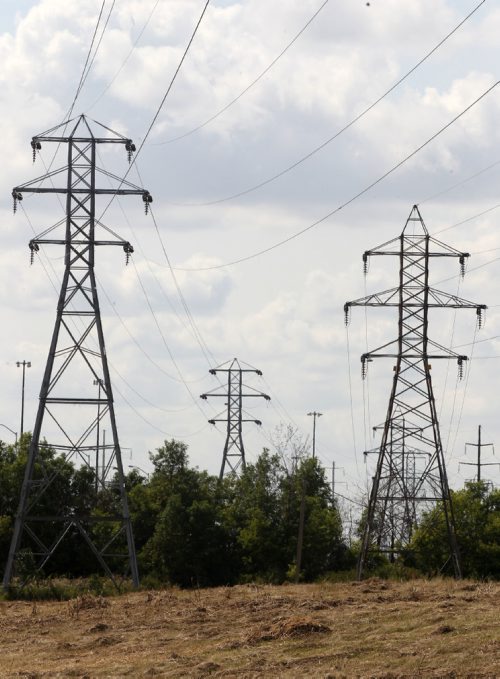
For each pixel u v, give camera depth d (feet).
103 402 262.88
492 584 217.97
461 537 318.86
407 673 136.98
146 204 264.93
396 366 284.82
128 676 148.66
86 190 263.49
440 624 161.58
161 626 183.93
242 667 148.15
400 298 284.20
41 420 261.85
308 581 324.19
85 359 260.21
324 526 335.88
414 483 335.06
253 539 335.06
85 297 262.88
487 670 134.92
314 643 159.22
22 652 172.65
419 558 318.65
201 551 337.52
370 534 299.79
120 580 280.72
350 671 140.77
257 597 208.23
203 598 216.13
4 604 236.43
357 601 193.57
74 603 217.77
